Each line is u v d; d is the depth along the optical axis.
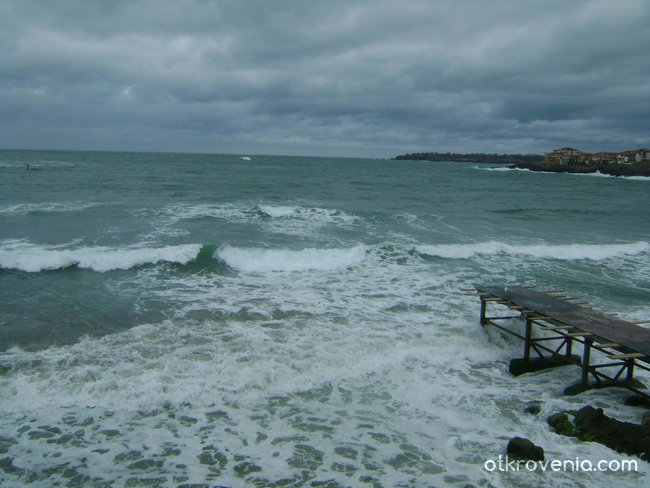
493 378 8.20
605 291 13.69
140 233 18.39
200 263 14.96
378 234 20.38
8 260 13.59
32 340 8.87
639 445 5.85
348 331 9.76
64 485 5.07
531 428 6.45
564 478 5.30
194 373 7.66
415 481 5.20
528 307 8.70
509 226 24.67
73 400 6.80
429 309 11.39
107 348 8.56
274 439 6.03
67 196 28.81
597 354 9.43
